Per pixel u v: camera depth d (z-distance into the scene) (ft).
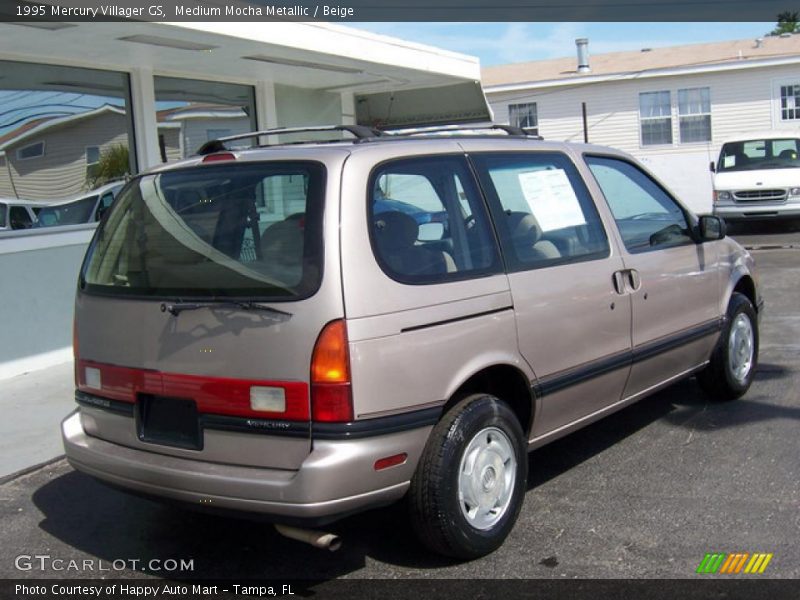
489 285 13.20
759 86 73.67
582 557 13.07
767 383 21.86
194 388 12.10
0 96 25.39
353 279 11.51
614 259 15.89
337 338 11.28
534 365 13.88
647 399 20.99
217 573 13.29
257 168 12.66
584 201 15.90
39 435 20.08
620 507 14.80
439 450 12.26
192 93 32.86
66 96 27.48
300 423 11.35
